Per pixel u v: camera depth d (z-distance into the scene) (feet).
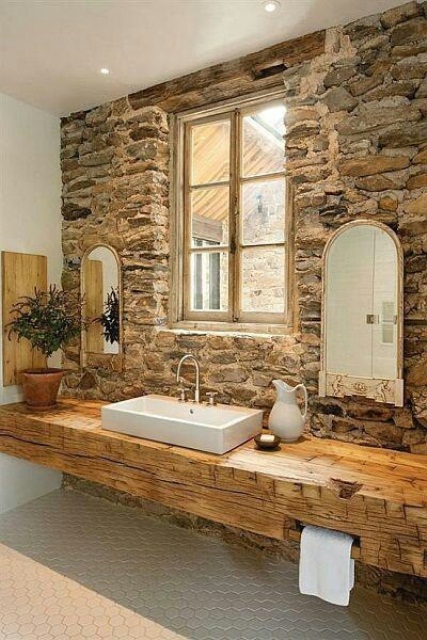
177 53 8.57
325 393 8.02
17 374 10.69
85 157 11.12
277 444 7.62
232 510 6.84
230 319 9.77
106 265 10.84
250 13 7.39
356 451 7.48
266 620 7.12
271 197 10.10
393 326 7.40
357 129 7.74
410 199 7.32
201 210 10.37
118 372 10.70
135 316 10.39
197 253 10.41
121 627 6.93
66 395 11.54
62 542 9.34
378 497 5.78
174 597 7.66
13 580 8.04
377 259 7.55
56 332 10.26
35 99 10.53
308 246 8.27
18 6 7.14
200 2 7.06
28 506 10.88
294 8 7.28
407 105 7.34
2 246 10.38
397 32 7.36
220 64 8.98
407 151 7.36
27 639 6.63
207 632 6.84
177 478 7.36
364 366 7.67
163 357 10.03
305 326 8.33
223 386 9.23
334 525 6.06
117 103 10.52
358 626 6.98
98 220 10.96
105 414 8.62
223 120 9.87
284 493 6.38
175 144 10.35
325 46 7.95
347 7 7.29
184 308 10.48
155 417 7.97
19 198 10.68
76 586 7.91
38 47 8.34
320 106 8.09
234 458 7.17
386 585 7.69
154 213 10.12
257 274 10.01
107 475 8.25
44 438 9.18
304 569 6.18
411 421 7.38
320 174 8.11
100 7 7.18
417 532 5.53
